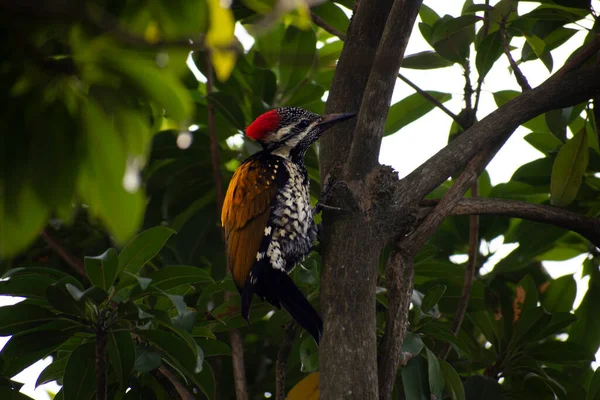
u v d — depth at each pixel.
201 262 10.34
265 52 10.05
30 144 3.36
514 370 8.82
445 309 9.54
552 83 7.40
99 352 6.11
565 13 8.45
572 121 9.11
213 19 3.52
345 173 6.98
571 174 8.42
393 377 6.52
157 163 10.55
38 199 3.40
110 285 6.05
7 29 3.30
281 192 8.89
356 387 5.88
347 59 7.84
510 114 7.25
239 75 10.23
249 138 9.61
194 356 6.39
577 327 9.76
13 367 6.92
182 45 3.34
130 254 6.44
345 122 7.79
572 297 9.73
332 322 6.23
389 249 8.55
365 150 6.82
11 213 3.40
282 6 3.68
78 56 3.40
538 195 10.48
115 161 3.42
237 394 7.89
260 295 8.55
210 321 7.69
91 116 3.40
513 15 9.15
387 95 6.74
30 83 3.41
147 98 3.43
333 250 6.60
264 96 10.14
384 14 7.66
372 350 6.14
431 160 7.02
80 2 3.01
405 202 6.82
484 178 10.71
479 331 10.23
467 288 8.62
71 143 3.38
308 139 9.57
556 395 8.30
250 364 9.60
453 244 10.62
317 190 10.11
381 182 6.79
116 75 3.36
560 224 7.45
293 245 8.88
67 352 7.11
